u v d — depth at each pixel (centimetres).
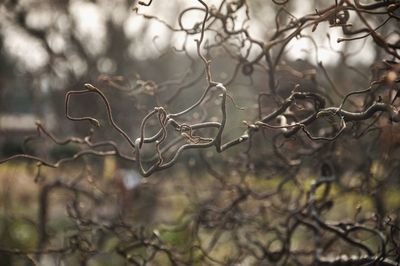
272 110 307
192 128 185
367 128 239
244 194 340
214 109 354
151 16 255
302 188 338
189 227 425
